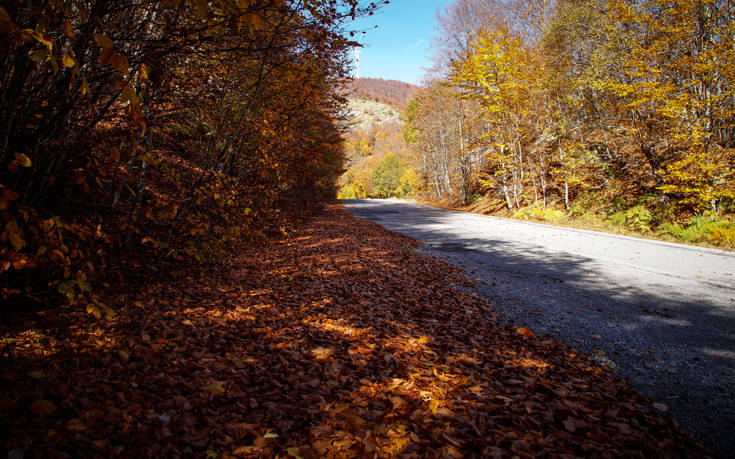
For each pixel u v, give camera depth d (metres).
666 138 13.57
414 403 2.71
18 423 1.91
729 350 4.05
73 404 2.15
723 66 10.92
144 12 3.59
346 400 2.69
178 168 6.32
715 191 11.52
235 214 7.65
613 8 13.07
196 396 2.49
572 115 19.72
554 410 2.74
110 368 2.64
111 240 3.68
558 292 6.46
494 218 21.70
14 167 2.38
